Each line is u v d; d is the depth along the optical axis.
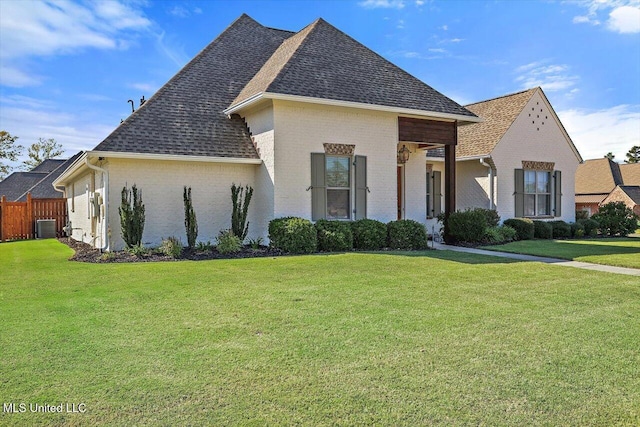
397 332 4.97
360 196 13.58
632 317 5.64
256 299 6.43
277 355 4.27
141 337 4.77
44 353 4.31
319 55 14.05
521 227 17.38
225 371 3.90
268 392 3.51
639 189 36.97
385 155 13.98
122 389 3.56
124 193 11.25
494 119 19.66
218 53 15.83
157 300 6.36
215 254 11.15
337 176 13.30
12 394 3.47
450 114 14.38
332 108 13.12
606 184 38.00
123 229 11.26
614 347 4.55
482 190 18.80
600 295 6.83
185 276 8.12
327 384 3.65
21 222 20.28
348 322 5.33
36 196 27.86
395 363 4.09
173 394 3.47
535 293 6.94
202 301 6.31
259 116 13.05
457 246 14.12
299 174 12.68
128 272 8.55
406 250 12.48
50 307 5.98
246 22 17.50
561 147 20.17
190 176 12.61
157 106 13.20
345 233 12.19
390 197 14.09
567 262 10.32
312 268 8.98
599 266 9.69
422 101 14.33
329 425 3.03
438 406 3.30
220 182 13.00
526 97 19.34
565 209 20.39
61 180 19.41
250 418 3.12
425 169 17.19
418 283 7.62
